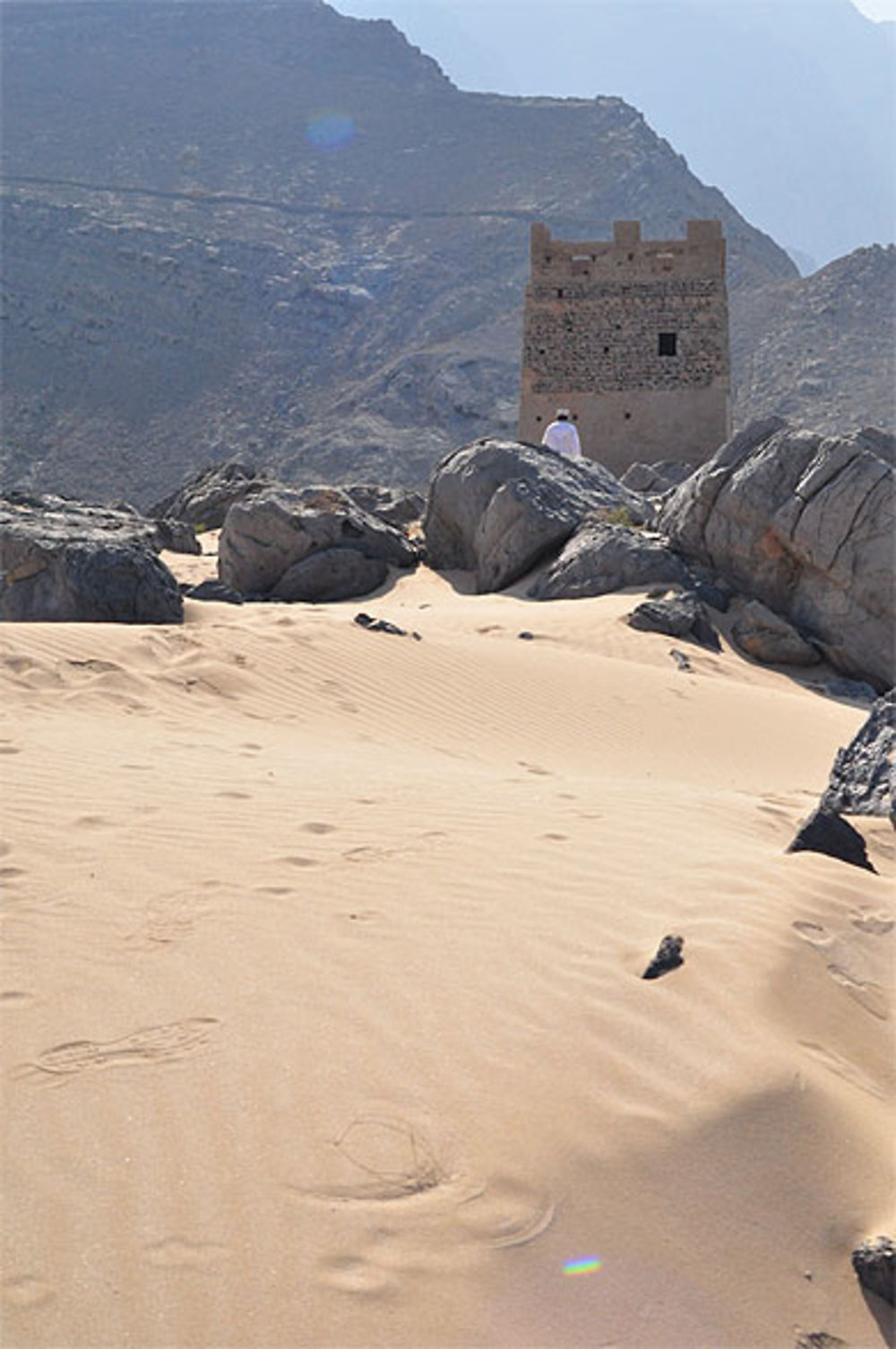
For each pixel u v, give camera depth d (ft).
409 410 502.79
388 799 23.90
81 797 22.62
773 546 63.41
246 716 34.35
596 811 23.45
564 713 41.27
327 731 34.27
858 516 59.88
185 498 128.16
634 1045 13.94
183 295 583.17
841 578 60.18
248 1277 10.59
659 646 56.24
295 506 75.61
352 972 15.64
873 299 523.29
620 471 134.62
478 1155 12.12
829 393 460.55
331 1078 13.23
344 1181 11.70
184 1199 11.39
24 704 31.58
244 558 74.33
